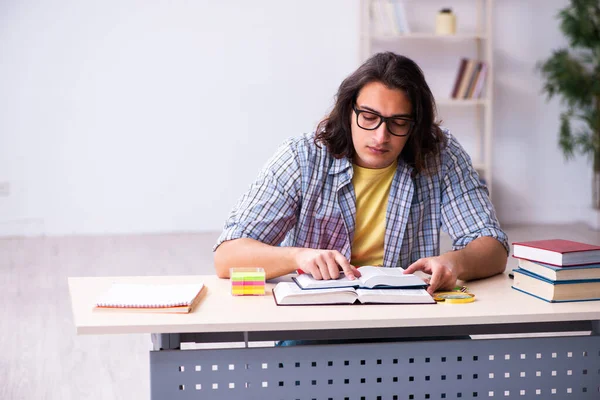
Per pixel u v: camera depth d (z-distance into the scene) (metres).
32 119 5.68
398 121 1.70
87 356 2.99
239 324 1.38
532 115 6.19
